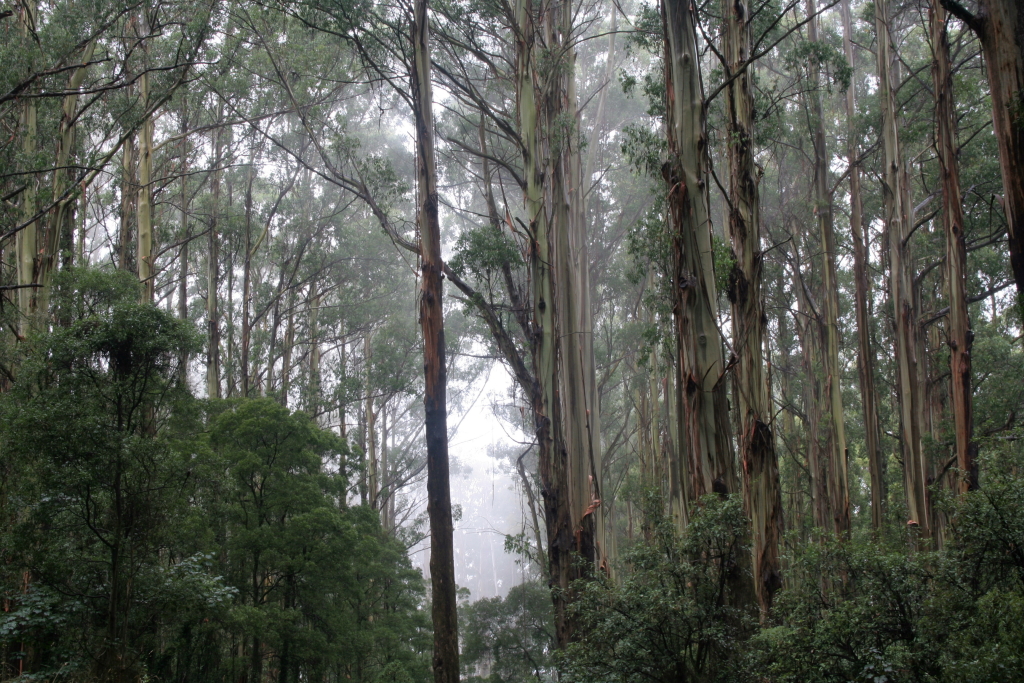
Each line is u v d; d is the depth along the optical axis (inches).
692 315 470.9
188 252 1282.0
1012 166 309.7
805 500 1258.0
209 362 1059.3
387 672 861.2
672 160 485.4
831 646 317.4
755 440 490.3
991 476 346.3
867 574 334.3
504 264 710.5
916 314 774.5
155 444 516.1
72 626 515.8
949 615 309.4
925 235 836.6
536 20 746.2
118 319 524.4
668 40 499.2
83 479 487.2
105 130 775.7
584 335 790.5
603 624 383.2
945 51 594.2
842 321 1071.0
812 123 810.8
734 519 391.9
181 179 1158.3
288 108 980.6
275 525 748.0
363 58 655.1
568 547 665.6
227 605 600.4
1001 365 821.9
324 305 1422.2
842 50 965.8
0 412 525.0
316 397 1175.0
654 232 502.0
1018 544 305.7
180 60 821.9
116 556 502.9
